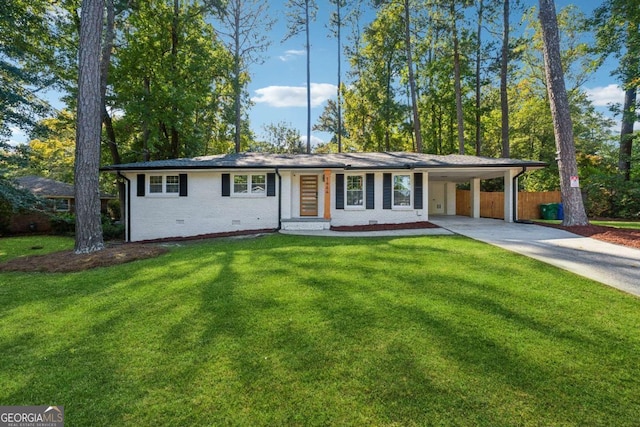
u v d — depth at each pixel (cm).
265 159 1438
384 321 394
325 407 249
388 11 2197
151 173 1330
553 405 245
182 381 286
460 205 1986
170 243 1101
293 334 367
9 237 1594
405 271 601
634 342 334
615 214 1791
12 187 1245
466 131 2714
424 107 2536
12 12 1196
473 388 266
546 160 2405
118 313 445
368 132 2650
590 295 463
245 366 306
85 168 889
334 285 532
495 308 424
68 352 342
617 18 1516
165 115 1723
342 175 1371
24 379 295
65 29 1421
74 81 1549
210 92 2014
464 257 692
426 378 281
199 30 1927
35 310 466
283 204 1323
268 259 726
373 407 248
